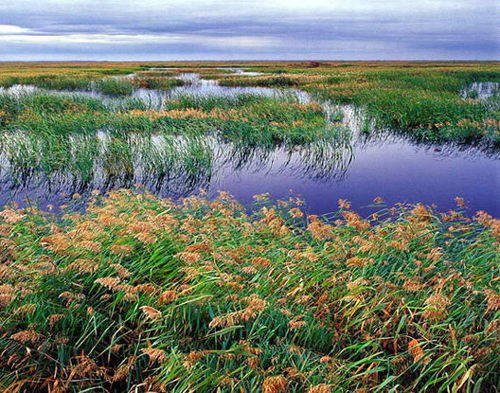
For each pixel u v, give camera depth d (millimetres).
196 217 8289
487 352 3797
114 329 4484
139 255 5383
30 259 5348
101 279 4285
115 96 32719
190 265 5023
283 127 18531
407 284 4570
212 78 52938
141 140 16531
